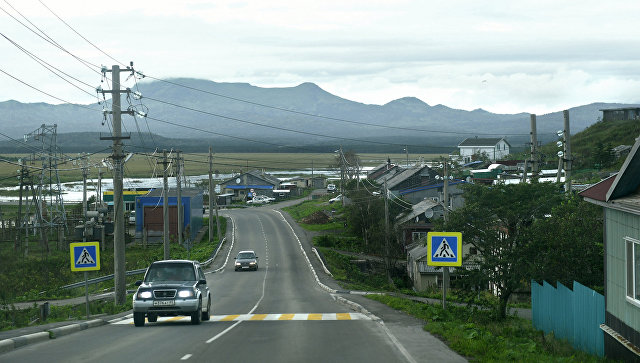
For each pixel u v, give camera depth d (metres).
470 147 182.38
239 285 49.97
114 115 31.77
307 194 170.88
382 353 13.09
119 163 31.73
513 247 29.12
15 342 14.28
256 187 165.00
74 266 22.69
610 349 14.62
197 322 20.00
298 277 57.59
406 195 97.31
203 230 98.25
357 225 87.50
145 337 16.30
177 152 73.50
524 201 29.44
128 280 49.84
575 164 93.19
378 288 54.22
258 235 93.69
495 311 28.36
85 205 68.00
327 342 14.87
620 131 109.44
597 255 26.69
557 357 13.23
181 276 20.83
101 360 12.35
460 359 12.29
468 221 29.97
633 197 13.20
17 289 46.41
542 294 23.42
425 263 59.62
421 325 18.16
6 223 85.06
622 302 13.76
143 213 84.31
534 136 39.81
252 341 15.20
